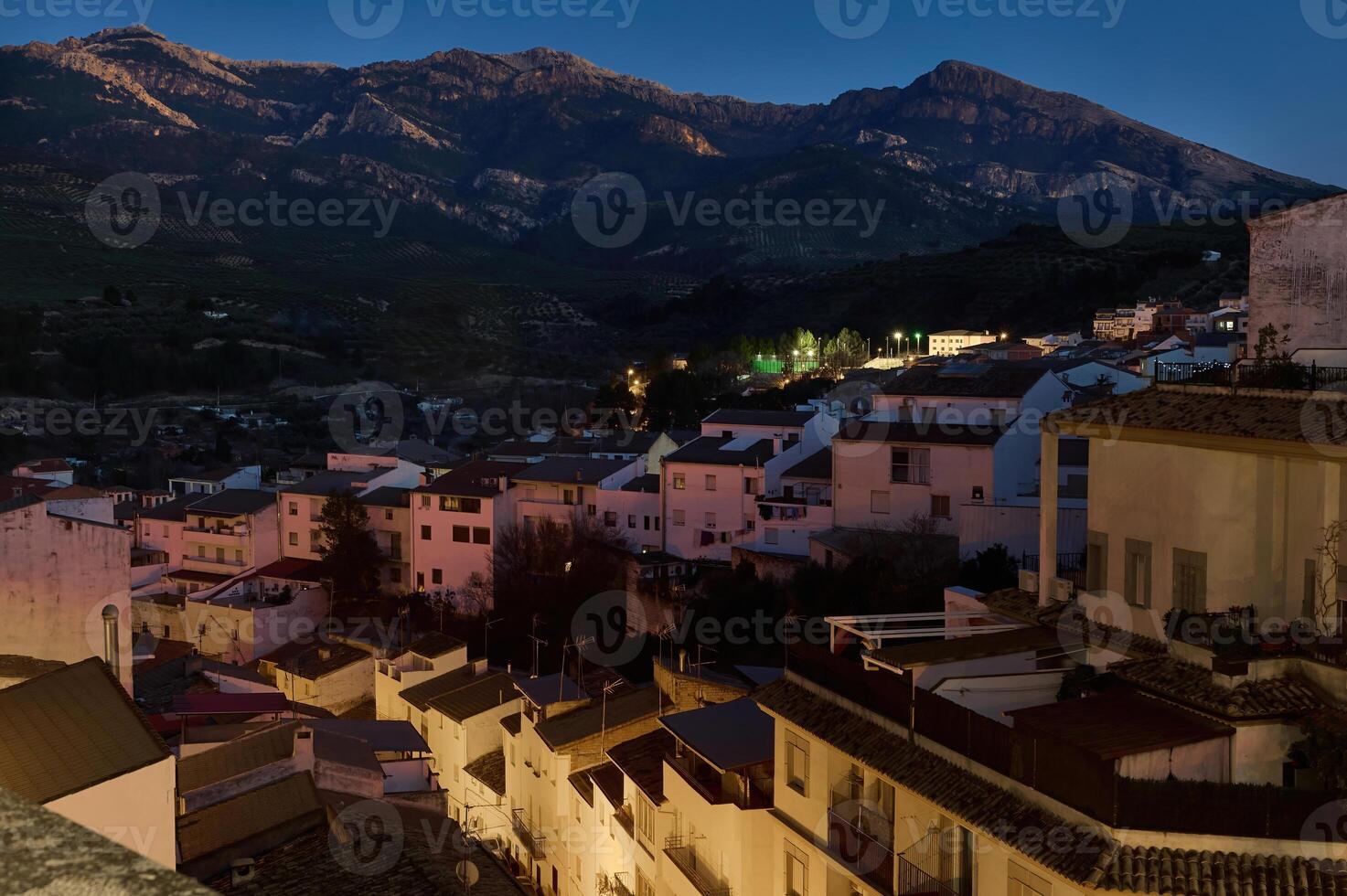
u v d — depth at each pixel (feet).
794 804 84.69
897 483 195.21
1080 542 117.19
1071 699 65.92
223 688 201.46
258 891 89.30
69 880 7.52
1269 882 50.98
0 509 113.70
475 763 165.58
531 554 237.04
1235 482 67.00
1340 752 53.78
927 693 70.59
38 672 99.50
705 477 243.60
